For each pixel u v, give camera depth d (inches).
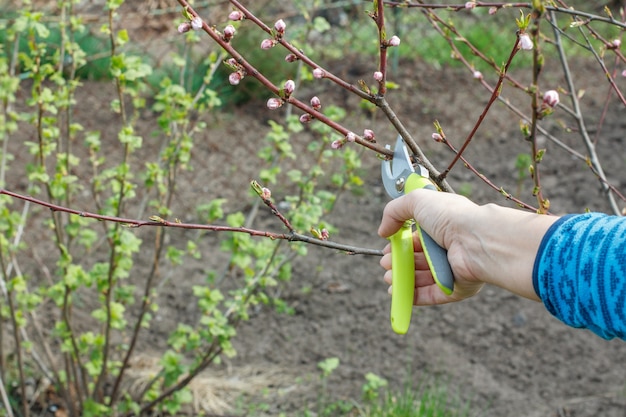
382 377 138.4
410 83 245.0
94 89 215.5
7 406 116.2
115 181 107.9
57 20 173.5
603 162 207.8
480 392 135.0
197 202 186.5
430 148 216.2
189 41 125.3
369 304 156.3
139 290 156.0
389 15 254.4
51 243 164.2
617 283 36.9
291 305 156.1
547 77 256.2
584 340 147.5
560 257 39.0
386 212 50.9
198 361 117.8
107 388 132.0
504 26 267.1
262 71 220.8
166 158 117.9
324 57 249.4
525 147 216.1
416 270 56.0
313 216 114.0
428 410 121.2
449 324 151.4
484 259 43.6
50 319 145.7
